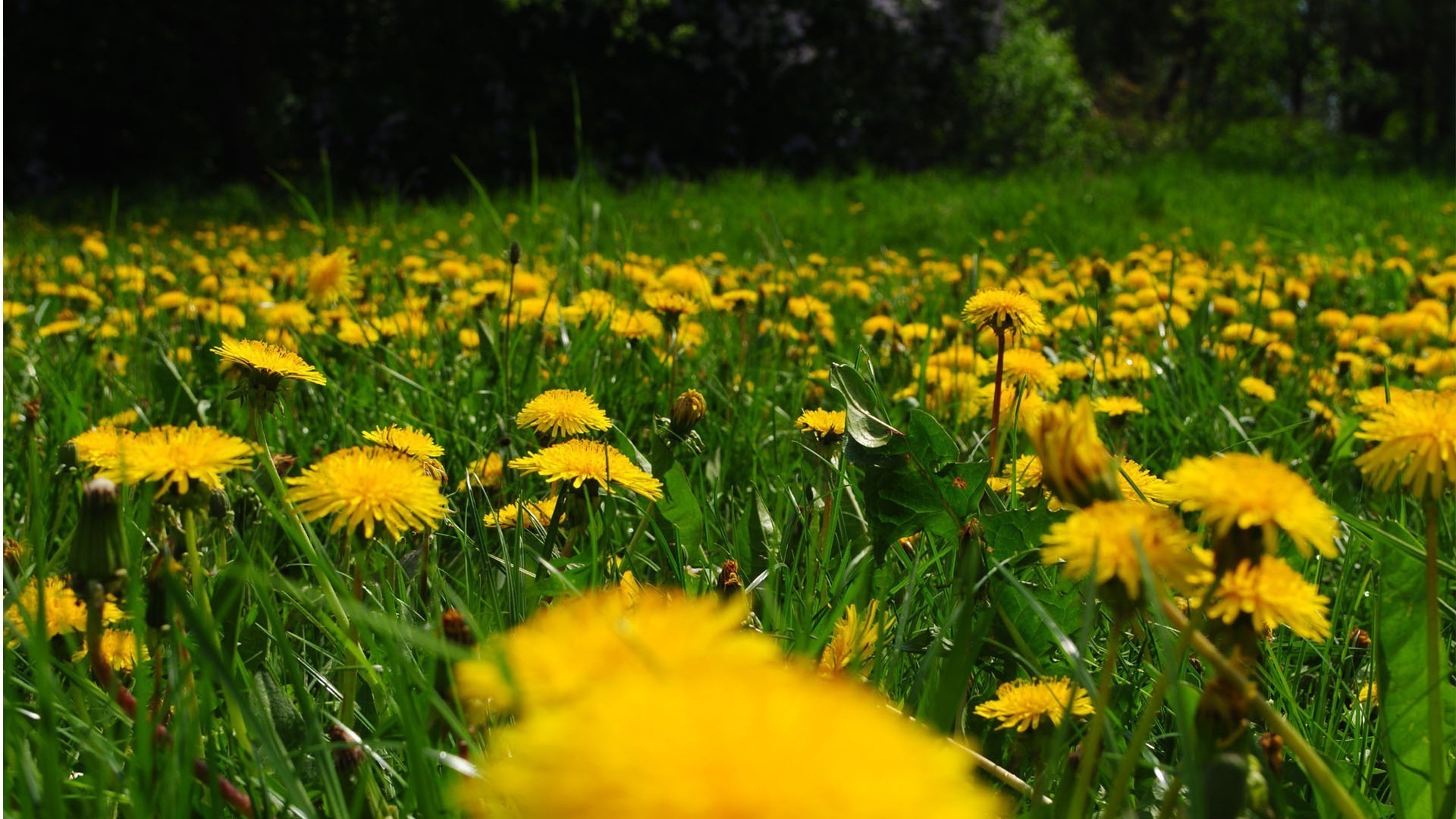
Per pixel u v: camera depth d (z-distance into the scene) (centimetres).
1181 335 127
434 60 559
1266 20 1016
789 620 58
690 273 123
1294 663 65
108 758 46
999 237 286
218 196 518
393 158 550
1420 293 162
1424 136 794
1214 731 42
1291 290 159
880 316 136
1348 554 68
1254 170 541
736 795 17
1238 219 336
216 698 51
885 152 620
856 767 17
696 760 17
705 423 94
